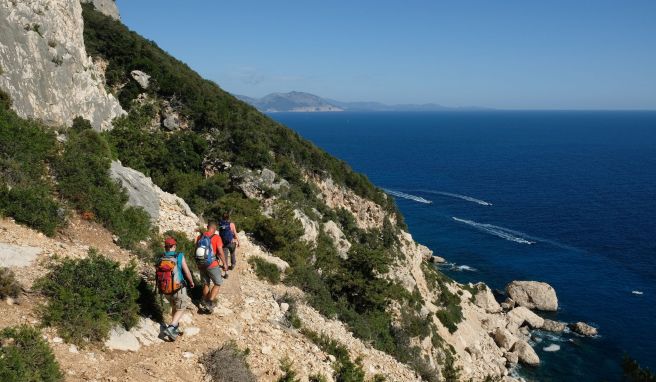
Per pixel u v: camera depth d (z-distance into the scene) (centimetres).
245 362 968
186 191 3080
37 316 793
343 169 5441
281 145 4550
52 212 1219
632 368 1753
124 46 4331
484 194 11188
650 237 7581
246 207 2848
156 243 1441
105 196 1457
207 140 3972
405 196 10956
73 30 2645
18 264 911
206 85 5200
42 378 660
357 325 1889
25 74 2025
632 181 12569
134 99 4028
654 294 5569
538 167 15512
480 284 5541
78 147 1641
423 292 4428
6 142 1375
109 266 949
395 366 1659
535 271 6406
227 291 1321
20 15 2102
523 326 4947
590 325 4931
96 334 822
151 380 783
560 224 8506
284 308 1455
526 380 3966
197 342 978
